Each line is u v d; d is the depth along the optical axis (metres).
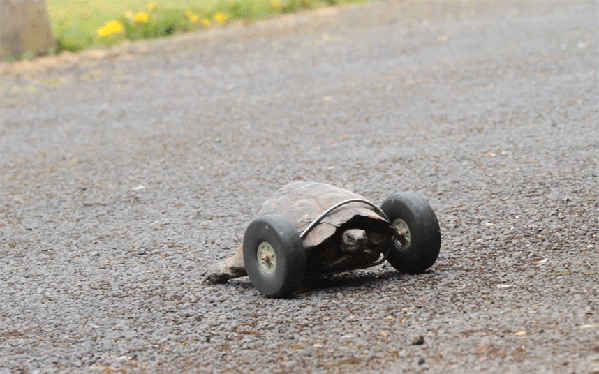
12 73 24.12
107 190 13.45
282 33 28.92
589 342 6.36
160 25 30.16
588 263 8.45
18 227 11.88
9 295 9.01
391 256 8.72
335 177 13.02
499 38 24.55
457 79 19.50
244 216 11.54
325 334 7.10
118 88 21.89
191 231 11.03
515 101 16.84
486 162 13.02
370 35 27.28
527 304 7.39
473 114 16.16
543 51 21.83
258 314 7.78
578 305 7.23
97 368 6.80
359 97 18.62
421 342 6.68
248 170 13.89
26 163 15.55
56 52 27.02
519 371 5.99
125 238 10.97
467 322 7.07
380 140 14.98
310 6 35.19
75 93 21.61
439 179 12.41
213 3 34.81
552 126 14.74
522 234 9.70
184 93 20.75
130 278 9.32
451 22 28.84
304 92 19.69
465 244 9.57
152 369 6.69
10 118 19.39
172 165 14.61
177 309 8.14
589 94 16.77
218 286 8.84
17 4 25.88
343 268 8.34
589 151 12.98
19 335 7.73
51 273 9.73
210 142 15.96
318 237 7.97
